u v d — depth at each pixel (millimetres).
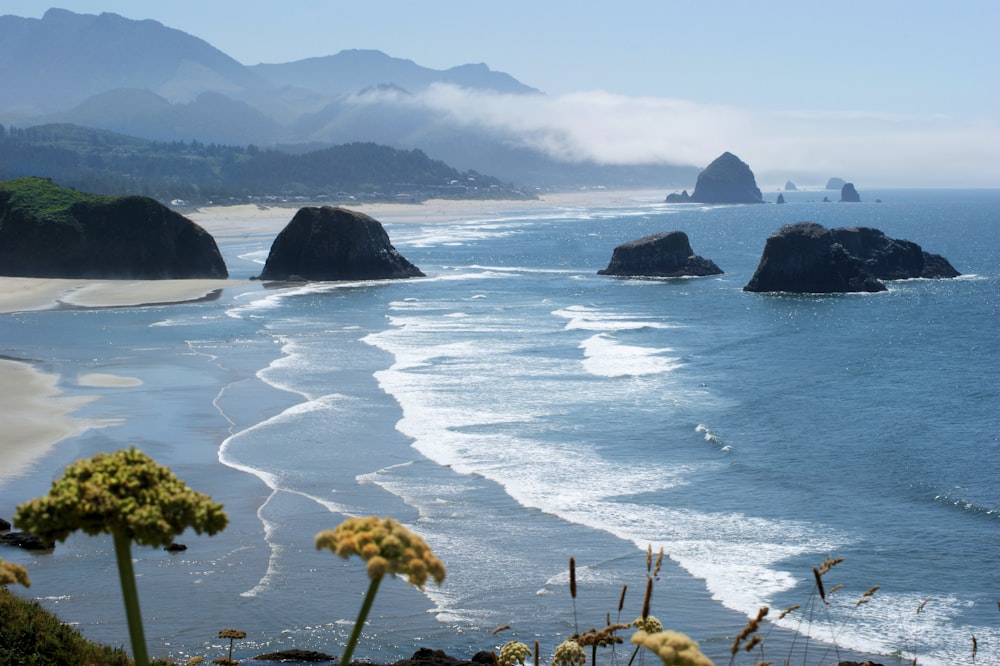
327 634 22125
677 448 39062
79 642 17250
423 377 52500
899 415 46094
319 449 38062
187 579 24922
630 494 33125
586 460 37062
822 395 50719
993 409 47438
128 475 5262
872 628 23000
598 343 66188
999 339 71625
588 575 26047
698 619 23391
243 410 44594
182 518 5207
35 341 64875
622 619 23281
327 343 64438
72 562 25844
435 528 29484
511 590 25031
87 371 54000
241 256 151625
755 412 46094
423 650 20859
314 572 25750
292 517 30188
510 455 37469
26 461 35594
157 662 17891
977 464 37625
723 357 62719
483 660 20344
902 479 35250
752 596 24781
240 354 60031
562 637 22281
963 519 30938
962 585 25547
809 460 37844
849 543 28703
